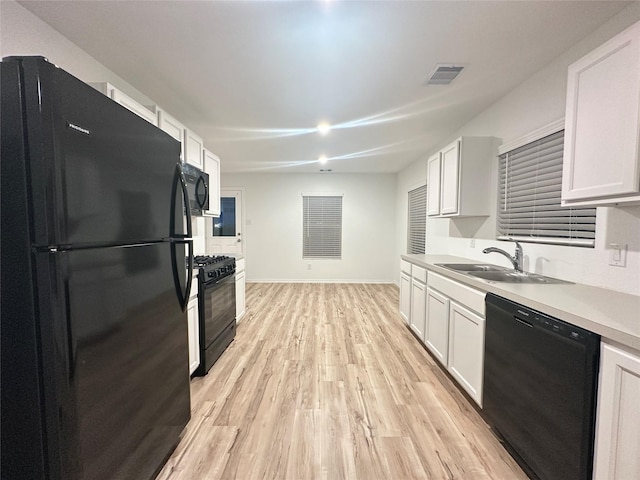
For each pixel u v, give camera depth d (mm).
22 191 849
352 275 6492
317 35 1771
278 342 3139
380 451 1602
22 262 862
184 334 1654
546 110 2117
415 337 3291
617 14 1587
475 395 1910
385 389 2223
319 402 2049
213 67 2133
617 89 1255
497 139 2697
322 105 2799
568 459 1181
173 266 1537
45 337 871
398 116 3061
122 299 1140
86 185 970
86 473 973
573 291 1590
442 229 3988
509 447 1633
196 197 2695
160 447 1413
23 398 892
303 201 6430
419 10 1558
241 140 3918
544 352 1310
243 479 1419
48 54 1672
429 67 2137
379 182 6395
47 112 838
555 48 1907
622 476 1005
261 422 1835
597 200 1407
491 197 2781
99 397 1027
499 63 2084
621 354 1000
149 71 2184
